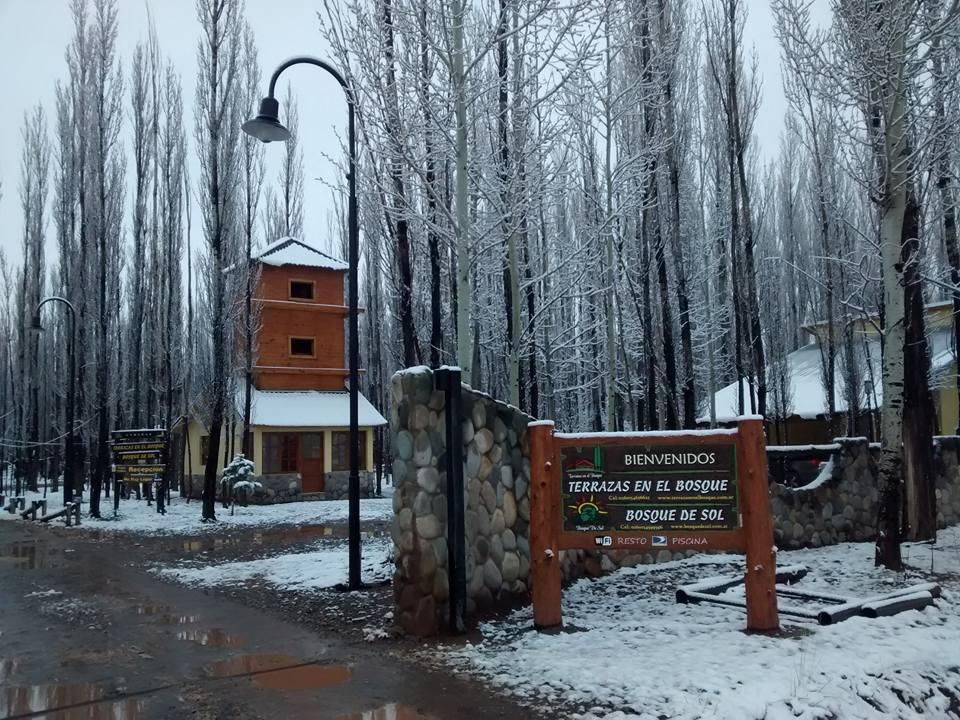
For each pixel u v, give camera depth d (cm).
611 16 1016
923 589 809
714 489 710
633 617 776
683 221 2102
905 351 1229
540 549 741
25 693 593
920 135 1017
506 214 964
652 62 1340
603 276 1648
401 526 742
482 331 1547
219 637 762
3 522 2300
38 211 3988
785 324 3459
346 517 2144
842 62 1012
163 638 762
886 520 995
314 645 719
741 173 1989
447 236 949
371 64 910
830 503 1294
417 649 685
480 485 806
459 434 738
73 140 3186
